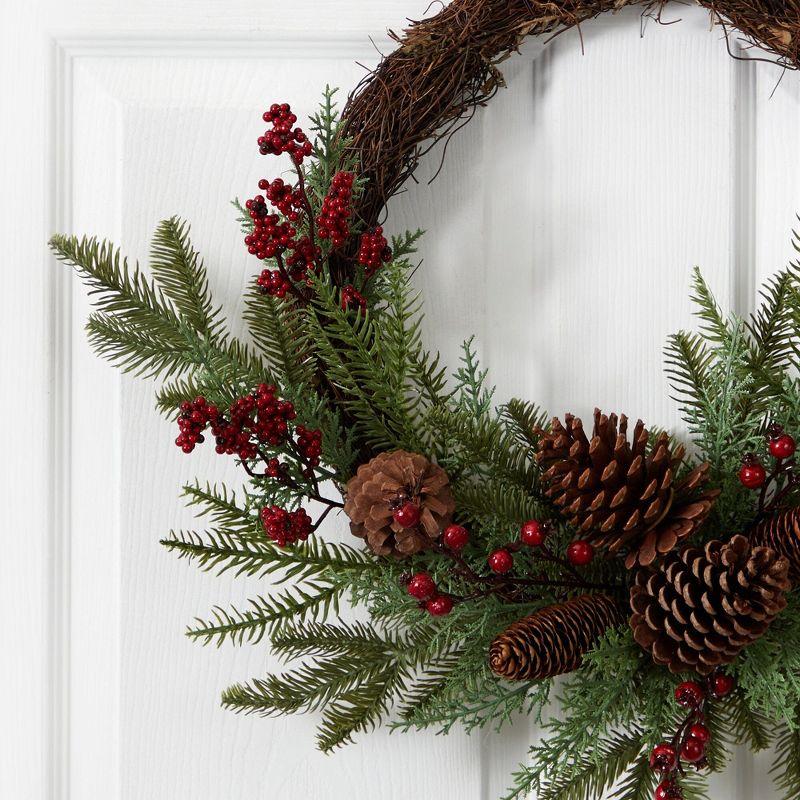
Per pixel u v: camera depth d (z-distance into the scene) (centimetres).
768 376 109
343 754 117
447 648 112
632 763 113
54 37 118
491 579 105
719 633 102
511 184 117
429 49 112
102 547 118
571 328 116
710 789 116
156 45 118
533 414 116
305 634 113
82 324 118
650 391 116
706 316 110
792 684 105
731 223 116
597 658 103
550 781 110
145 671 117
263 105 118
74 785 119
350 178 108
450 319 117
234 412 105
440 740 117
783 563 102
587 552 104
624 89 116
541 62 117
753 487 106
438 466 109
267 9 117
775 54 115
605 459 105
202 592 117
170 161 117
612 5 113
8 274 119
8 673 119
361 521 106
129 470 117
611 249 116
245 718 117
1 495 119
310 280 108
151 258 117
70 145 119
